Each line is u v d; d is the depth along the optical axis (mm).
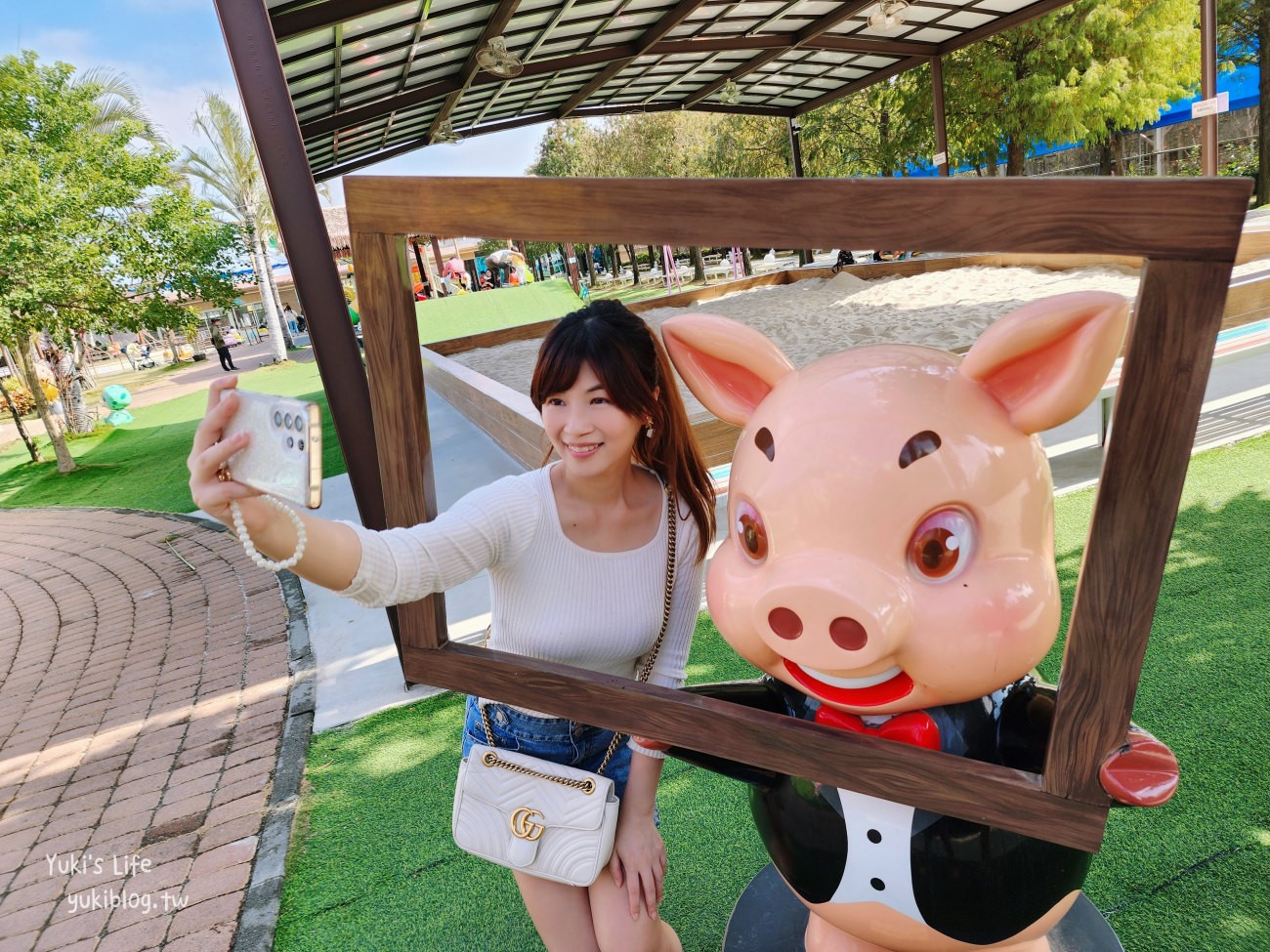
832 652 1070
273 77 2736
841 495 1086
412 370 1254
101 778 3385
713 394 1306
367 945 2189
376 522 3160
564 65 9367
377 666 3840
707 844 2311
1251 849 1976
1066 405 1041
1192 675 2662
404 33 7082
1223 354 4707
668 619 1603
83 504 9516
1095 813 1009
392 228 1153
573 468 1429
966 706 1236
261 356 29469
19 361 14234
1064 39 17109
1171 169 20766
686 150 28438
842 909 1327
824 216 933
